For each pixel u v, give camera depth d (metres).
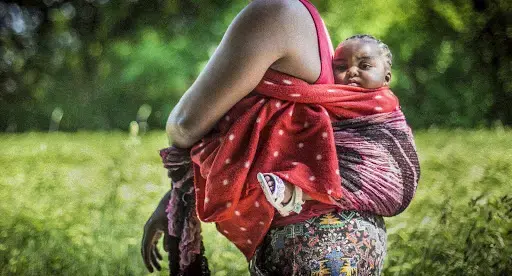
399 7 24.78
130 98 25.91
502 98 25.41
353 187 3.79
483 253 5.45
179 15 27.28
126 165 9.47
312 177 3.70
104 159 12.16
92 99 26.17
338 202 3.77
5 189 9.09
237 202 3.85
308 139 3.78
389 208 3.88
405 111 25.41
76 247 6.34
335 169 3.70
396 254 5.81
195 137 4.00
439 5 24.94
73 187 9.38
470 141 15.31
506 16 25.31
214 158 3.88
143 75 25.45
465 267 5.43
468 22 25.66
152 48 25.36
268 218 3.85
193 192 4.27
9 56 27.16
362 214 3.87
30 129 25.98
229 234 4.05
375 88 3.94
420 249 5.82
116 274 6.11
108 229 6.78
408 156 3.91
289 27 3.83
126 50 26.19
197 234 4.38
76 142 16.41
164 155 4.21
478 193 8.17
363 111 3.88
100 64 27.00
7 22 28.09
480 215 5.87
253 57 3.79
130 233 6.84
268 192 3.55
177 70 25.31
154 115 25.52
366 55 3.94
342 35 24.02
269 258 3.92
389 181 3.85
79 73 26.91
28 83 26.86
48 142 16.45
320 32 3.94
